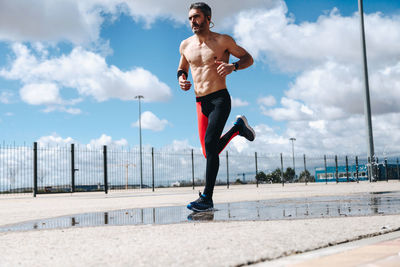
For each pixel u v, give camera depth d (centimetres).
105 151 1523
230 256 153
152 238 216
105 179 1519
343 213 324
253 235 210
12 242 225
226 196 761
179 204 550
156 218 335
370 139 1734
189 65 443
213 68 395
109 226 287
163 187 2194
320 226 240
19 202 905
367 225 238
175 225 276
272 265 138
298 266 130
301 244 177
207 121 410
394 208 362
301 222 266
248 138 442
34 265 156
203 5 395
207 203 391
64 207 604
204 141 400
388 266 120
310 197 605
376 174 1748
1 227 317
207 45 398
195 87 408
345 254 146
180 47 427
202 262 144
